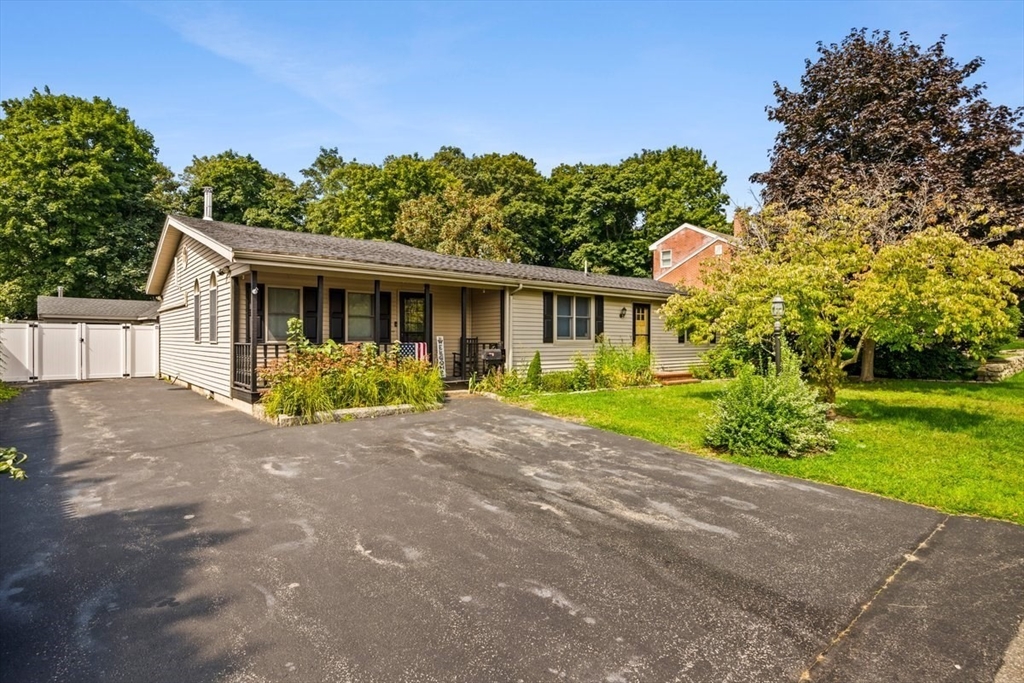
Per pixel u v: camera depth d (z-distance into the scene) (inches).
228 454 257.8
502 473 229.6
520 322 540.1
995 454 262.2
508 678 96.7
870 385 546.3
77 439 291.7
